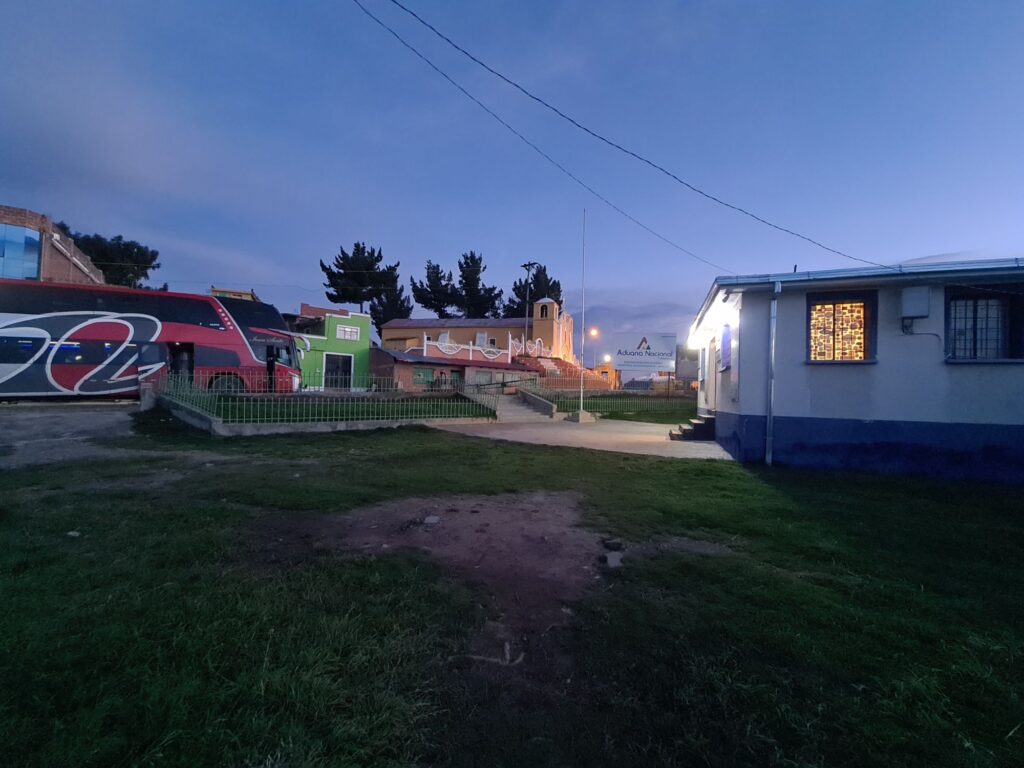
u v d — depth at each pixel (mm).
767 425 9914
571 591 4047
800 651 3139
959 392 8820
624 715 2600
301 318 31391
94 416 14055
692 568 4473
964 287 8906
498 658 3088
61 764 2010
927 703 2691
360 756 2191
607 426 18766
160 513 5598
